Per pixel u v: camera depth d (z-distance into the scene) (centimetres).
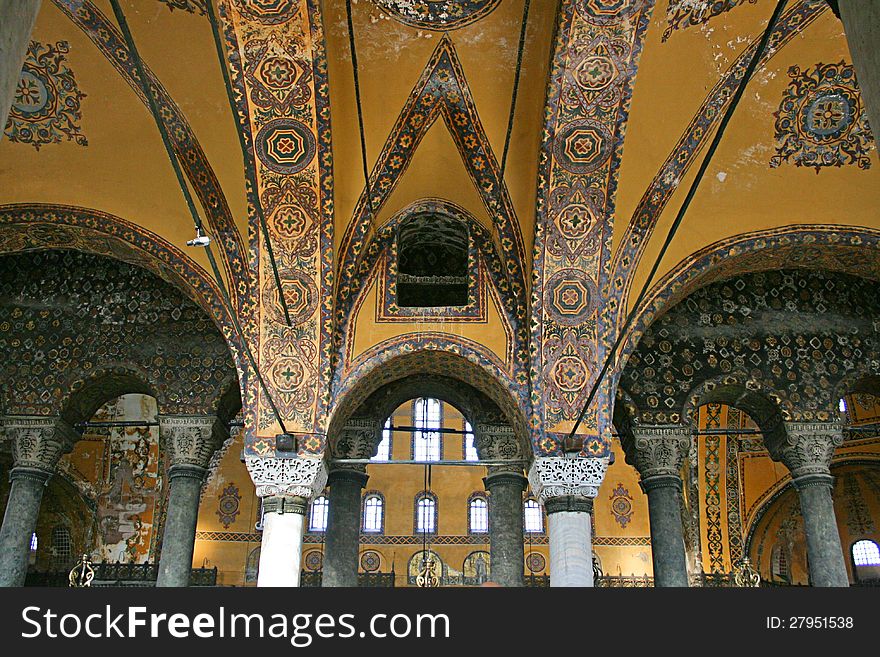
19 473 1253
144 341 1317
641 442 1261
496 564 1280
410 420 2641
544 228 1113
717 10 991
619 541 2414
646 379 1288
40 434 1273
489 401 1368
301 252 1127
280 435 1111
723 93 1077
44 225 1197
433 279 1380
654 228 1142
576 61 990
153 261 1201
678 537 1209
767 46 1044
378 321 1189
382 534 2512
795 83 1084
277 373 1138
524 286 1184
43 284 1350
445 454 2602
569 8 941
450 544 2503
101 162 1156
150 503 1847
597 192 1095
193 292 1191
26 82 1091
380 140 1153
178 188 1155
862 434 1823
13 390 1291
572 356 1135
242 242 1138
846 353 1305
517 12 1040
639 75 1027
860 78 379
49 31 1052
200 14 989
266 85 1007
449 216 1234
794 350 1304
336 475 1328
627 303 1147
